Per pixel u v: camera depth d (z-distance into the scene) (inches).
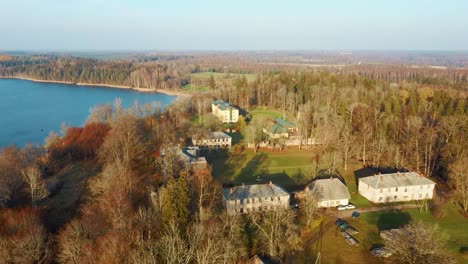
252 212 3804.1
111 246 2773.1
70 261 2869.1
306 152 6314.0
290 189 4643.2
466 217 3954.2
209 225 3184.1
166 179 4394.7
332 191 4210.1
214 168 5452.8
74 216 3961.6
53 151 5684.1
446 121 5526.6
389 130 6013.8
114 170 4195.4
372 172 5211.6
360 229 3678.6
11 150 5113.2
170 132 6437.0
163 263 2687.0
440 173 5049.2
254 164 5654.5
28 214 3671.3
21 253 2903.5
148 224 3230.8
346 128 5949.8
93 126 6368.1
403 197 4350.4
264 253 3179.1
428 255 2815.0
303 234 3565.5
